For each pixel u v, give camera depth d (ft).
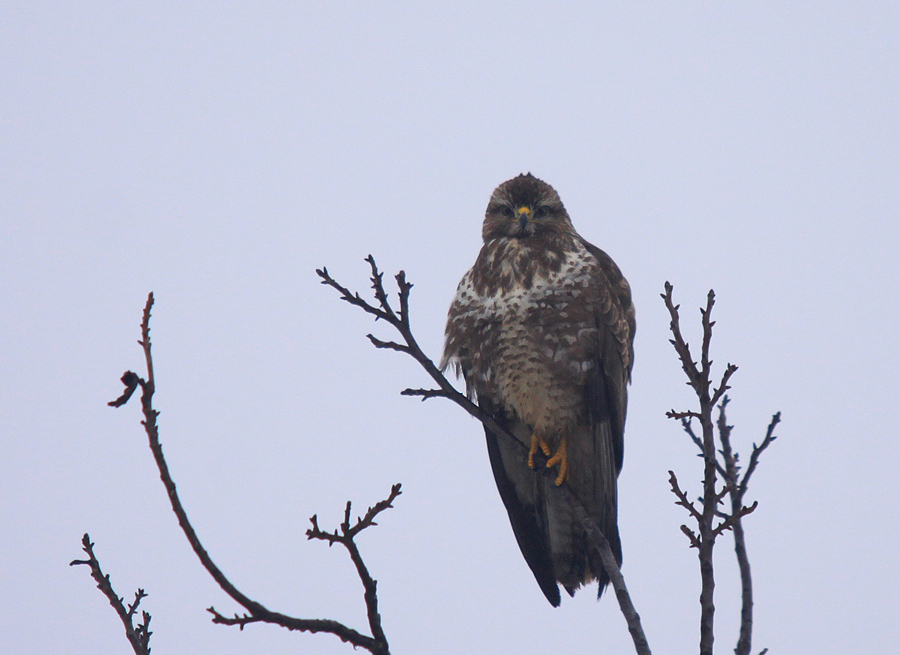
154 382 17.26
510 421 39.52
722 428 28.86
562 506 37.65
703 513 22.94
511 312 37.91
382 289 27.17
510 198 39.99
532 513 38.99
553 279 38.04
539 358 37.68
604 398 37.99
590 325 37.83
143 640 24.32
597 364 37.99
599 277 38.42
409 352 28.32
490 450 39.47
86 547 24.89
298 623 18.83
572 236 40.16
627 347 38.58
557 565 38.19
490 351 38.40
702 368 23.25
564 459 37.73
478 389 39.17
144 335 17.16
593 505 38.14
